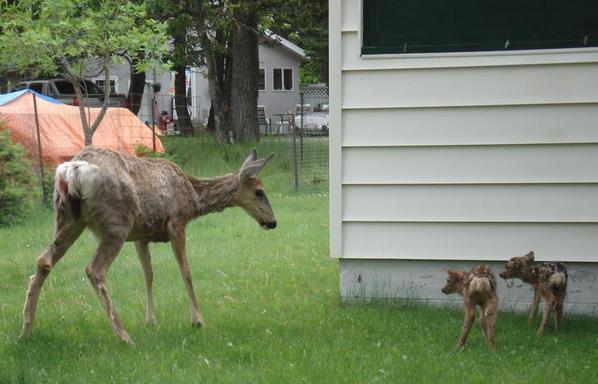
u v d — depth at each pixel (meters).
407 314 8.62
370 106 8.84
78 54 16.97
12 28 16.14
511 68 8.62
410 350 7.38
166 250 12.51
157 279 10.62
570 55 8.52
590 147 8.55
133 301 9.34
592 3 8.48
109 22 16.55
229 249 12.57
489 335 7.34
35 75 18.41
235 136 27.64
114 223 7.50
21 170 15.30
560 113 8.57
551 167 8.62
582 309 8.68
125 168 7.68
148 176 7.86
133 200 7.63
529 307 8.80
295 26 32.66
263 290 9.97
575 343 7.62
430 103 8.77
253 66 28.06
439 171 8.80
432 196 8.84
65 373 6.68
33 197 15.62
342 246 9.02
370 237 8.98
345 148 8.94
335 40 8.84
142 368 6.79
